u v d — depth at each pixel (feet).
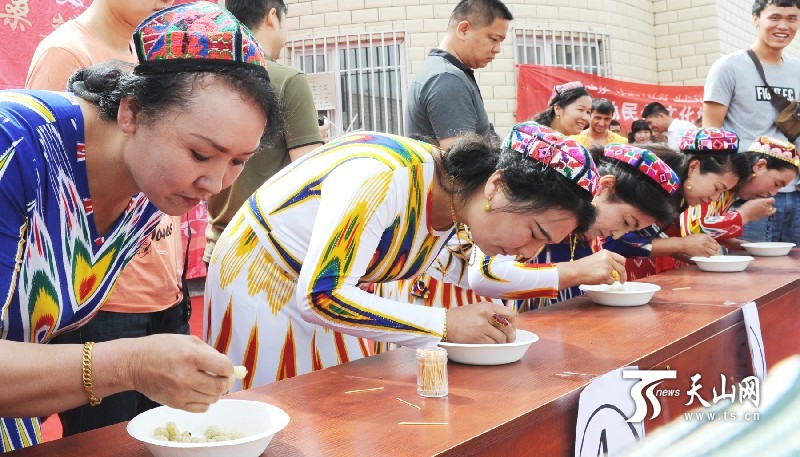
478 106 9.66
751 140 12.51
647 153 7.43
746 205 11.25
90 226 3.79
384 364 4.93
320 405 4.02
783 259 10.22
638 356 4.98
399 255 5.10
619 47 24.08
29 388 3.00
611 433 4.48
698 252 9.24
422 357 4.19
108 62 3.74
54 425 8.91
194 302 15.52
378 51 21.77
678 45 25.16
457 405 3.99
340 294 4.57
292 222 5.35
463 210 5.04
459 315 4.95
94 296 4.13
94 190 3.70
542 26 22.63
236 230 5.79
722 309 6.59
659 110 21.47
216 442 3.09
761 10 12.46
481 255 6.51
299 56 22.22
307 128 7.93
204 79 3.17
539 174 4.59
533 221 4.73
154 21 3.29
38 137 3.33
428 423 3.69
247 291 5.67
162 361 3.08
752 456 6.32
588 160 4.64
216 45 3.19
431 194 5.00
